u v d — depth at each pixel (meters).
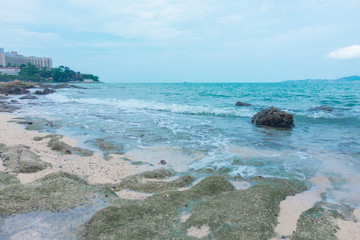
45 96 44.41
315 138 13.96
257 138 13.94
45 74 165.25
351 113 22.81
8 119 18.86
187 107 26.03
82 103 32.75
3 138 12.47
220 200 6.50
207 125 17.59
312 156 10.77
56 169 8.55
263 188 7.32
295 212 6.31
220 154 11.02
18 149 9.88
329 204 6.72
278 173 8.88
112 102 33.31
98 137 13.91
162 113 23.34
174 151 11.45
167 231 5.18
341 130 16.14
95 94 52.28
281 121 17.19
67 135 14.21
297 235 5.30
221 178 7.83
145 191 7.31
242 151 11.46
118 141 13.10
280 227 5.63
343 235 5.36
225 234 5.08
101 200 6.20
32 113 22.95
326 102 32.50
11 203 5.66
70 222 5.21
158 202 6.29
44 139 12.88
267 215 5.88
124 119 19.91
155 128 16.44
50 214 5.43
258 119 18.25
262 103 32.81
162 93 55.69
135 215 5.63
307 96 42.84
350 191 7.50
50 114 22.48
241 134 14.93
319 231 5.47
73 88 81.81
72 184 6.87
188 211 6.07
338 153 11.16
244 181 8.23
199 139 13.67
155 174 8.45
